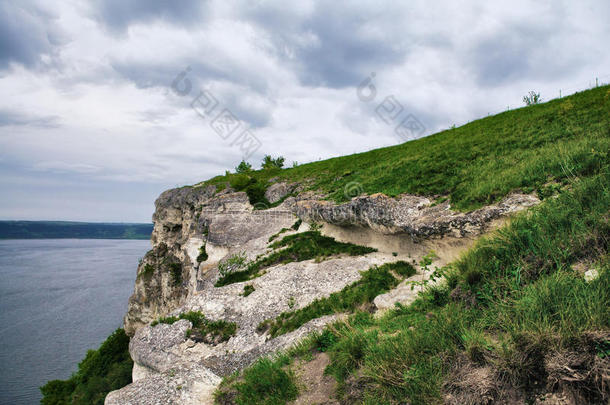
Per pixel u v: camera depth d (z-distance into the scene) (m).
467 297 5.47
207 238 29.08
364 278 13.63
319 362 5.85
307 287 14.05
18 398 49.84
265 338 11.64
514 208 9.55
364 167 31.67
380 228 15.95
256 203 34.06
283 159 56.34
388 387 4.18
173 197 46.81
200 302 14.45
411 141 37.22
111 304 100.94
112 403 6.48
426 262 7.09
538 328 3.59
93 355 36.75
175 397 6.11
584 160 8.87
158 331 13.16
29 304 98.38
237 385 5.93
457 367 3.97
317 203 22.14
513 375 3.47
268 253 20.22
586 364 3.09
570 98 22.69
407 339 4.74
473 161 17.19
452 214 11.91
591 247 4.68
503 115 28.62
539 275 4.81
